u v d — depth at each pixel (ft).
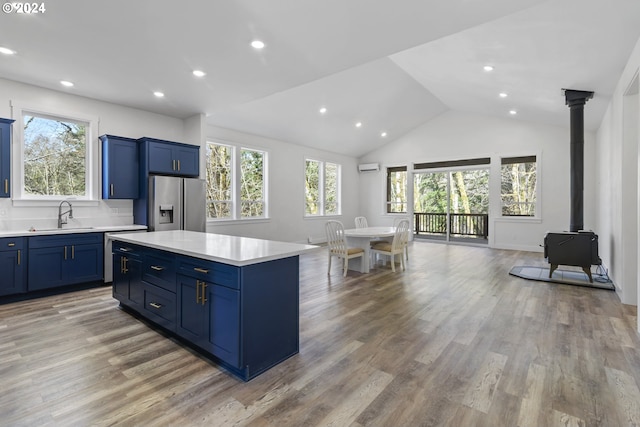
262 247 8.03
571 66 11.77
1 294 11.03
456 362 7.38
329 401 5.92
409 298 12.23
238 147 21.72
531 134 23.72
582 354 7.73
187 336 7.73
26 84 12.67
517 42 10.92
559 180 22.74
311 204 27.91
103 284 13.70
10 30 8.63
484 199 26.27
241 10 7.72
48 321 9.71
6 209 12.34
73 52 9.96
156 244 8.57
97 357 7.52
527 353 7.80
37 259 11.78
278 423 5.31
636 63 9.41
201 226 16.35
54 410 5.62
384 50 9.83
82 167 14.40
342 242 15.89
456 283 14.40
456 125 27.04
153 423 5.30
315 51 9.92
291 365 7.23
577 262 14.15
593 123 18.94
